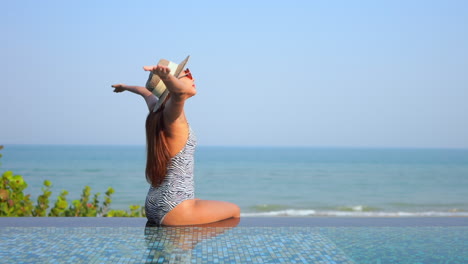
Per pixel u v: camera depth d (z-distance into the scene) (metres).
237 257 2.89
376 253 3.04
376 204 30.95
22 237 3.47
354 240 3.43
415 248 3.20
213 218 4.01
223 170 65.12
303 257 2.91
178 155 3.79
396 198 34.47
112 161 84.38
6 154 126.00
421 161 104.50
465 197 35.25
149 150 3.76
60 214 7.07
